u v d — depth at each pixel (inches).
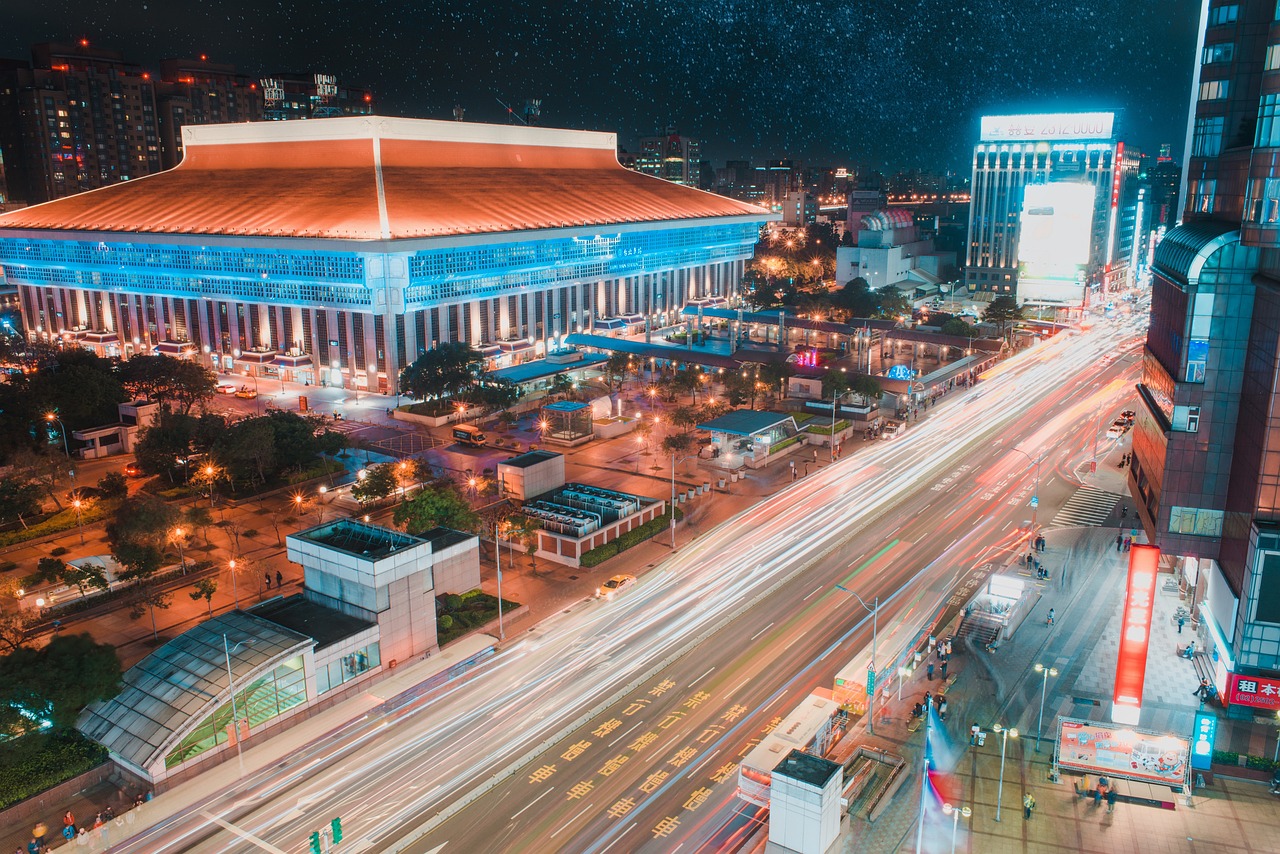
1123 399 6796.3
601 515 4269.2
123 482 4603.8
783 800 2158.0
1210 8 3543.3
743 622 3444.9
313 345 7298.2
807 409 6412.4
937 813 2390.5
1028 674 3075.8
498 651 3262.8
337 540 3280.0
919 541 4222.4
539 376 7003.0
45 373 5639.8
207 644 2844.5
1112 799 2405.3
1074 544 4183.1
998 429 6131.9
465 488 4680.1
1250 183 2768.2
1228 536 3011.8
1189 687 3002.0
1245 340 2933.1
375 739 2760.8
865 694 2861.7
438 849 2278.5
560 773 2573.8
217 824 2388.0
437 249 6993.1
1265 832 2320.4
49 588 3639.3
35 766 2522.1
